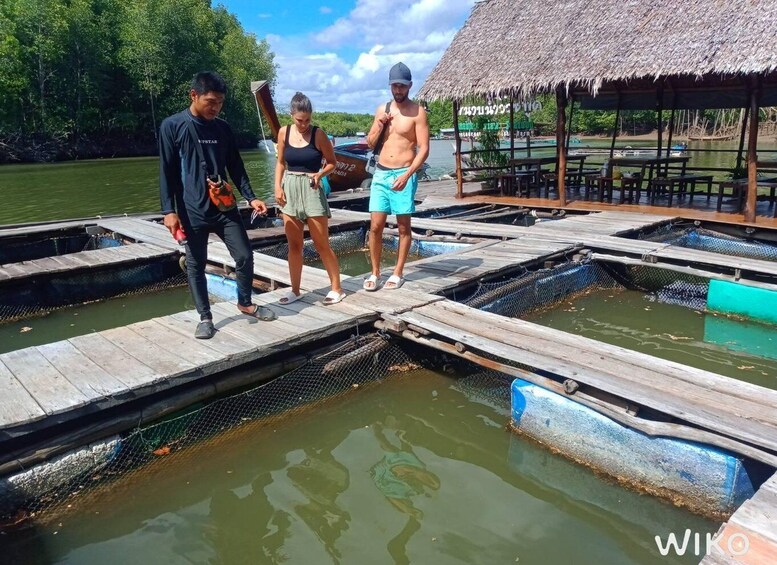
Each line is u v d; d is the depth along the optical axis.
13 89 32.88
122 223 10.23
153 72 38.22
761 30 7.94
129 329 4.76
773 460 2.92
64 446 3.54
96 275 7.64
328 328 4.72
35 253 9.46
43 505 3.39
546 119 38.81
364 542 3.04
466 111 14.23
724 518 3.12
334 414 4.44
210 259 7.50
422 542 3.03
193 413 4.05
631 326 6.14
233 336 4.55
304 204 4.84
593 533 3.07
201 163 4.09
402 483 3.57
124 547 3.07
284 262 7.12
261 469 3.76
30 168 28.08
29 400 3.57
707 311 6.49
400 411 4.48
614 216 9.66
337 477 3.65
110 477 3.65
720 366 5.15
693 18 8.87
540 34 10.74
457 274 6.27
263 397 4.36
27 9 33.09
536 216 11.05
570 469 3.68
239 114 44.03
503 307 6.20
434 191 13.81
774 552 2.37
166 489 3.56
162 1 38.31
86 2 36.50
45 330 6.66
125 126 37.81
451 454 3.90
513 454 3.87
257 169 25.34
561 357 4.12
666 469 3.32
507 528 3.12
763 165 9.67
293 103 4.53
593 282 7.41
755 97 8.39
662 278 7.03
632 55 9.02
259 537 3.11
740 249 8.70
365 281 5.75
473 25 12.16
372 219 5.41
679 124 38.59
